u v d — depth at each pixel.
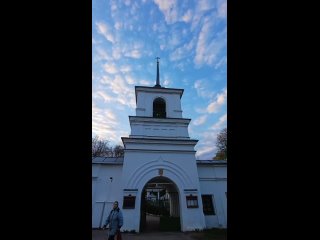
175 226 17.45
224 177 19.89
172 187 20.81
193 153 18.33
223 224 18.30
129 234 15.49
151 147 17.94
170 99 20.23
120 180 18.48
